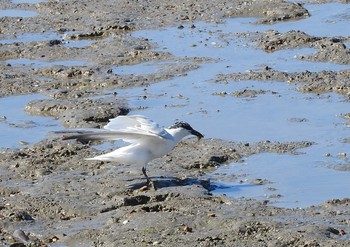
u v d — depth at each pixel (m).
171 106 18.36
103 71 21.42
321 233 11.44
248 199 13.13
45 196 13.57
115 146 16.03
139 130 12.86
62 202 13.27
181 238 11.55
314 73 19.98
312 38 22.86
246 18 26.30
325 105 17.98
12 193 13.95
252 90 19.14
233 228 11.72
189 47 23.17
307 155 15.16
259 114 17.61
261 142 15.90
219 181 14.16
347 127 16.53
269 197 13.31
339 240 11.21
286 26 25.02
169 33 24.83
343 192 13.45
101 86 20.22
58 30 26.05
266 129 16.67
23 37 25.53
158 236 11.69
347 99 18.27
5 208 13.27
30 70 21.80
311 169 14.52
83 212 12.91
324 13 26.31
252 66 21.14
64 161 15.30
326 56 21.45
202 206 12.71
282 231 11.53
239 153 15.38
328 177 14.14
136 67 21.69
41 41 24.45
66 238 12.00
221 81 20.02
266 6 26.70
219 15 26.58
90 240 11.84
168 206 12.77
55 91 19.81
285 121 17.09
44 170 14.75
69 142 16.16
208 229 11.91
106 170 14.59
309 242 11.16
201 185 13.67
